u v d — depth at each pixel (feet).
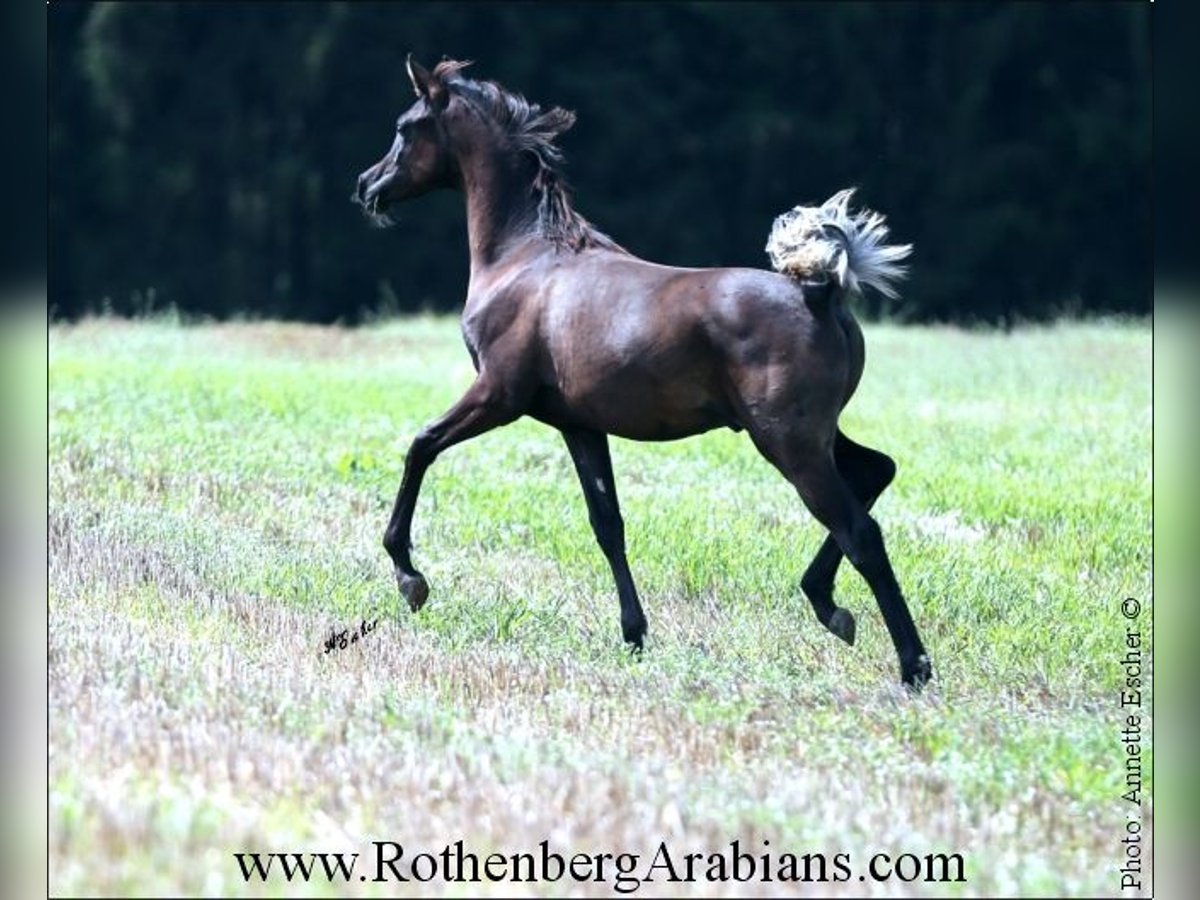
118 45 156.04
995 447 68.33
